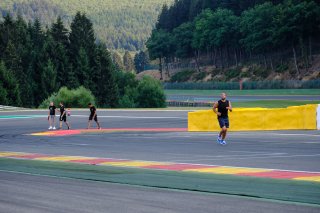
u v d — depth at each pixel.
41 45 151.50
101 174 15.94
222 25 182.00
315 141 26.06
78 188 13.12
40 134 37.00
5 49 138.25
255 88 130.25
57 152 24.02
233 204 10.87
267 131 33.56
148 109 68.88
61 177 15.38
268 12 156.25
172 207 10.53
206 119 36.28
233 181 14.20
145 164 18.58
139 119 51.44
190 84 154.88
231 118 35.44
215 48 187.25
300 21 140.38
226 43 182.12
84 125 46.09
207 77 180.25
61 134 36.72
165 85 166.12
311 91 105.25
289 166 17.31
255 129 34.84
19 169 17.58
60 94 91.00
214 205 10.75
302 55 145.38
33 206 10.70
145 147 25.50
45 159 20.94
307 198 11.59
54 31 137.00
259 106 76.69
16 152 24.45
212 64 194.38
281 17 145.88
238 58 185.38
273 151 22.06
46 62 118.75
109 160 20.12
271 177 14.91
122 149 24.80
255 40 156.88
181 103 107.69
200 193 12.31
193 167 17.50
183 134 33.56
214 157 20.48
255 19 159.00
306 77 135.38
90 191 12.62
